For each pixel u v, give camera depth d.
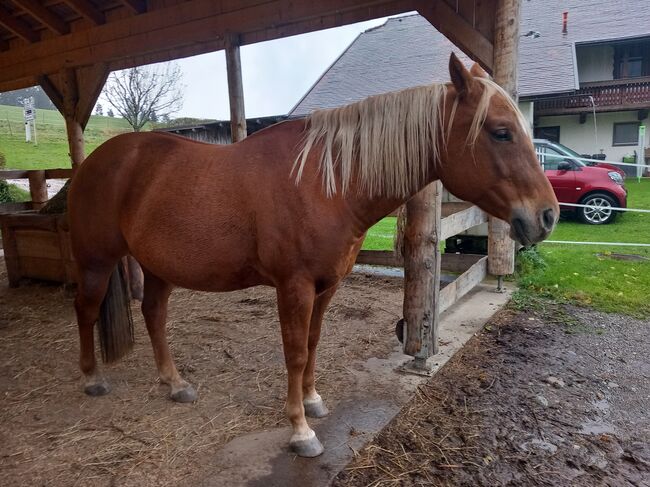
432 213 2.26
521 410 2.16
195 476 1.62
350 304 3.71
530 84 12.02
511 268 3.89
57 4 5.30
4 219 4.19
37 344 2.92
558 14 16.22
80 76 5.70
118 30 5.15
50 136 22.31
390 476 1.67
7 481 1.60
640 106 14.16
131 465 1.69
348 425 1.94
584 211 7.81
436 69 13.84
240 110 4.78
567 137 15.85
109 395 2.25
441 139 1.57
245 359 2.67
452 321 3.20
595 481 1.68
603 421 2.09
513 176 1.48
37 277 4.23
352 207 1.63
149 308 2.16
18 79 6.39
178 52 5.05
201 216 1.71
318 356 2.68
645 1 15.32
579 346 2.89
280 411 2.08
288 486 1.56
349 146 1.60
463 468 1.74
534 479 1.69
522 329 3.15
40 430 1.93
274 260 1.63
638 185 11.71
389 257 4.34
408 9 3.73
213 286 1.87
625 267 4.57
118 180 1.98
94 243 2.06
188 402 2.16
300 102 14.26
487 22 3.41
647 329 3.15
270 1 4.25
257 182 1.65
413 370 2.46
